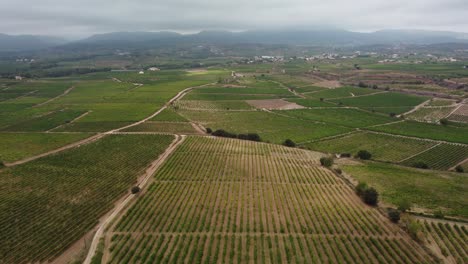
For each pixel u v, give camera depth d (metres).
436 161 132.75
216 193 95.69
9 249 70.31
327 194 96.12
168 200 91.19
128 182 103.56
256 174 110.19
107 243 72.12
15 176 107.56
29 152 133.75
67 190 97.50
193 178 106.31
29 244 72.00
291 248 70.50
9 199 91.69
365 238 73.94
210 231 76.31
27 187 99.38
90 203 89.69
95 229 77.88
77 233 75.88
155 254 67.25
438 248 71.12
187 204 88.81
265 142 150.75
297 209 86.69
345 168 119.94
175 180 104.88
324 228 77.94
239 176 108.19
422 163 125.94
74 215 83.50
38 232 76.38
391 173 114.94
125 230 76.69
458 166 122.25
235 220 80.88
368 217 82.94
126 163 119.81
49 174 109.25
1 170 113.81
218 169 113.88
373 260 66.62
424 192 99.50
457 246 70.81
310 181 105.31
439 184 105.69
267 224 79.50
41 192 96.00
